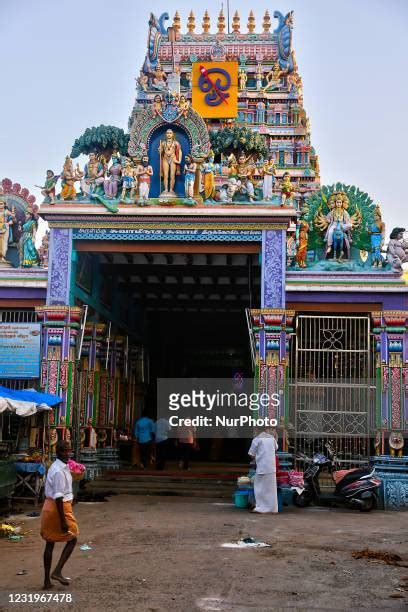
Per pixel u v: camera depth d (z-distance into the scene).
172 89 16.95
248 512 13.27
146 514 12.80
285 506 14.32
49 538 7.12
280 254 16.14
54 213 16.36
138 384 23.11
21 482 13.55
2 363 15.87
